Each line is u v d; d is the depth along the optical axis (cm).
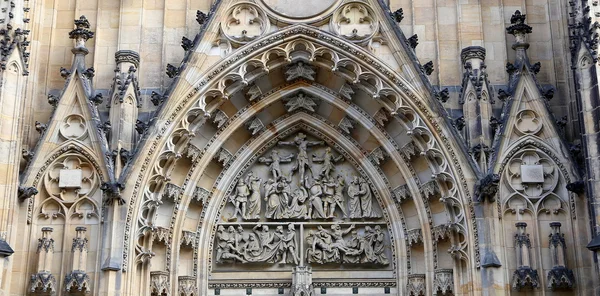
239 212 4175
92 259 3769
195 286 4000
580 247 3747
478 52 3997
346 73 4103
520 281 3703
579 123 3772
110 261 3697
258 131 4238
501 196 3850
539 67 4016
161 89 4084
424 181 4059
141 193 3841
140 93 4075
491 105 3962
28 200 3806
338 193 4206
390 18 4059
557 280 3691
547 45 4162
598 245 3481
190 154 4056
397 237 4106
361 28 4103
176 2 4234
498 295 3675
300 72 4156
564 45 4066
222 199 4184
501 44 4162
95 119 3912
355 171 4259
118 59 4025
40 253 3731
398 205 4134
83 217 3838
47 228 3775
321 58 4122
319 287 4091
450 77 4106
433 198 4016
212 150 4128
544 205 3853
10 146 3681
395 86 3997
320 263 4109
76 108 3944
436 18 4184
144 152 3866
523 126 3931
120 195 3797
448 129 3900
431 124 3931
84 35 4044
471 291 3734
